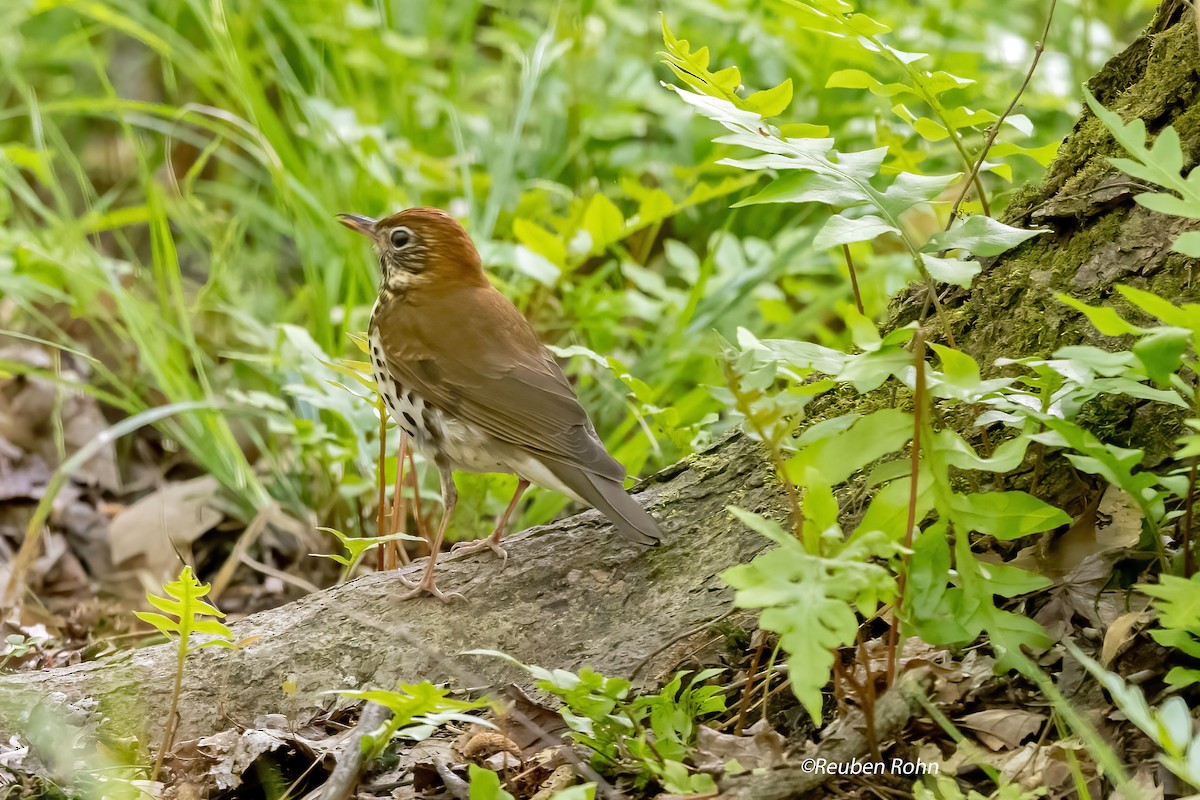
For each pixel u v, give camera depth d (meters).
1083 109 8.05
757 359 6.25
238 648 6.81
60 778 6.86
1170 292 7.25
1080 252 7.61
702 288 11.50
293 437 11.98
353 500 11.34
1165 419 6.99
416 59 15.86
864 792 6.06
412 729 6.05
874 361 5.79
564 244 11.73
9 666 9.59
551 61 14.12
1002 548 7.16
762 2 14.43
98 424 13.30
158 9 17.12
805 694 5.09
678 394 12.53
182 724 7.46
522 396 8.70
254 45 16.33
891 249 14.51
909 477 6.06
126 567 11.77
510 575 8.09
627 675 7.43
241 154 16.53
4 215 14.15
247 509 12.17
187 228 13.98
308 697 7.62
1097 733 6.12
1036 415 6.13
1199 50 6.98
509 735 7.10
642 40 16.09
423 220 9.36
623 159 14.57
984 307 7.82
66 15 18.38
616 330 12.42
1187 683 5.89
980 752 6.17
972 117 7.54
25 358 13.79
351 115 13.73
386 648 7.77
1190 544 6.41
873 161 6.63
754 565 5.38
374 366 9.42
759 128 6.84
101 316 13.48
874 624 7.23
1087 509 6.92
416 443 9.23
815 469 5.64
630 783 6.43
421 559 8.58
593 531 8.31
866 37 7.16
